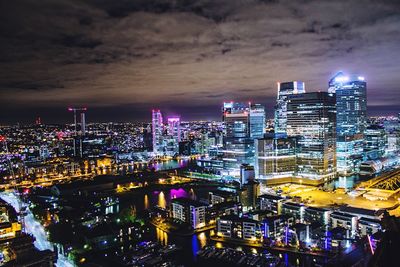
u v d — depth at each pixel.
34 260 117.94
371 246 33.34
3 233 179.12
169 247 185.50
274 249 184.62
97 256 178.25
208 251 179.50
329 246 174.75
